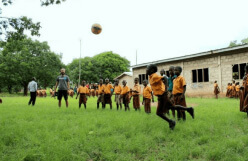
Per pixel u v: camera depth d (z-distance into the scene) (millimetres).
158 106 4434
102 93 8977
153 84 4445
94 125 4742
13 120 5605
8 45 8633
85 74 41000
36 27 7961
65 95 9289
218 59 17406
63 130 4207
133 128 4324
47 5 7328
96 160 2973
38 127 4637
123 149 3221
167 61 20938
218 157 2873
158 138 3713
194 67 19125
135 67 24562
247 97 5660
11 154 3016
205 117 5695
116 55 47375
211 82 17844
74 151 3143
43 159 2822
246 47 15555
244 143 3355
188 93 19469
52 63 36125
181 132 4031
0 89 44219
